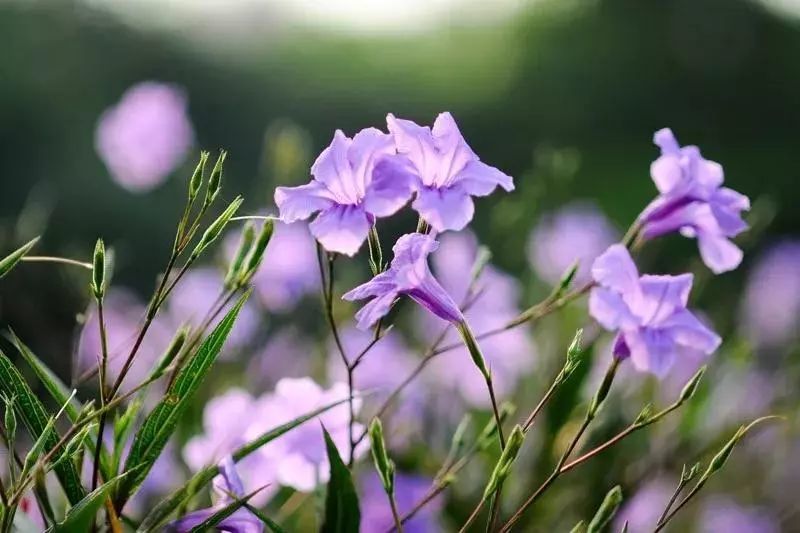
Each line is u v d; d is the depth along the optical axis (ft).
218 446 2.75
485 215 6.98
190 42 10.39
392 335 3.85
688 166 2.56
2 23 9.50
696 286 3.36
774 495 4.57
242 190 9.59
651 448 3.28
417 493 3.01
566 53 14.65
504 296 4.04
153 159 4.71
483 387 3.67
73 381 2.42
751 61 15.44
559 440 3.00
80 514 2.16
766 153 14.79
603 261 2.38
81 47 9.80
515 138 13.64
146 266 7.98
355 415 2.67
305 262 3.97
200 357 2.27
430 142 2.28
